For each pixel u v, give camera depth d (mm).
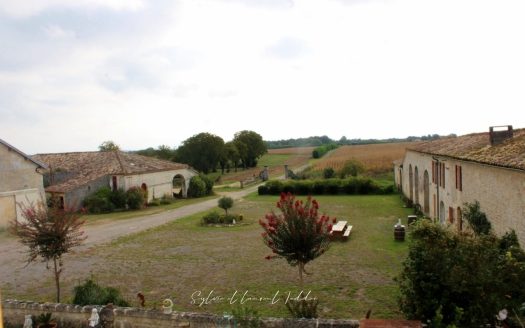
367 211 30484
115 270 16531
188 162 72375
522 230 11922
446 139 28391
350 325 9023
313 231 11375
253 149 91812
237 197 42938
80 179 36594
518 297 8633
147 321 10055
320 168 58219
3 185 27594
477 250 8703
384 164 57594
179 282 14773
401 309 9438
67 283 15156
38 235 12281
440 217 23484
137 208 35812
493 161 13789
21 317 11039
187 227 25953
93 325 10172
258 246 20141
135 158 42969
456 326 8031
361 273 15148
